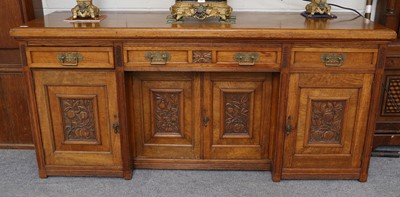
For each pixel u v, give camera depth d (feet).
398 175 6.80
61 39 5.73
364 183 6.56
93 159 6.57
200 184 6.52
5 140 7.57
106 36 5.66
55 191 6.33
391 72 6.98
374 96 6.00
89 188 6.41
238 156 6.78
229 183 6.54
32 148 7.61
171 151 6.79
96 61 5.88
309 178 6.61
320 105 6.13
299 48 5.74
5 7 6.73
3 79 7.08
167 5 7.53
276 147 6.34
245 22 6.19
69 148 6.51
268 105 6.40
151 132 6.67
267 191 6.33
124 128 6.30
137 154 6.82
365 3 7.45
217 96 6.36
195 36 5.63
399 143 7.43
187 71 6.10
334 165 6.52
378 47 5.72
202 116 6.49
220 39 5.70
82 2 6.36
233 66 5.88
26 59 5.88
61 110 6.26
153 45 5.78
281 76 5.89
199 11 6.18
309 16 6.61
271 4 7.50
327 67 5.84
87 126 6.37
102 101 6.17
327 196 6.21
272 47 5.75
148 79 6.31
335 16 6.65
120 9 7.55
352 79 5.93
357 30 5.56
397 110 7.26
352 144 6.36
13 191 6.33
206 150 6.73
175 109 6.52
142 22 6.16
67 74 6.00
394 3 6.98
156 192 6.31
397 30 7.17
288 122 6.20
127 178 6.63
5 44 6.89
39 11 7.39
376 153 7.39
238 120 6.54
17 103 7.27
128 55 5.85
